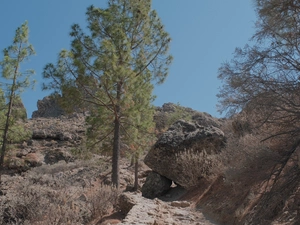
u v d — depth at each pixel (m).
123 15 19.38
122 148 20.00
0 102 22.39
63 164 27.67
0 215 9.59
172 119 35.28
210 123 34.28
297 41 7.83
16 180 22.73
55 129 39.53
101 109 17.48
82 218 10.27
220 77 7.95
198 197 13.28
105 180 21.83
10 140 23.22
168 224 8.93
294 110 7.23
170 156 16.11
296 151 6.84
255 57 7.65
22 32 22.70
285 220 7.11
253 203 8.88
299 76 7.32
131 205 11.10
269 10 7.94
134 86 17.62
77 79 17.05
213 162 13.72
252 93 7.45
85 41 18.19
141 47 20.17
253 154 7.47
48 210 9.52
